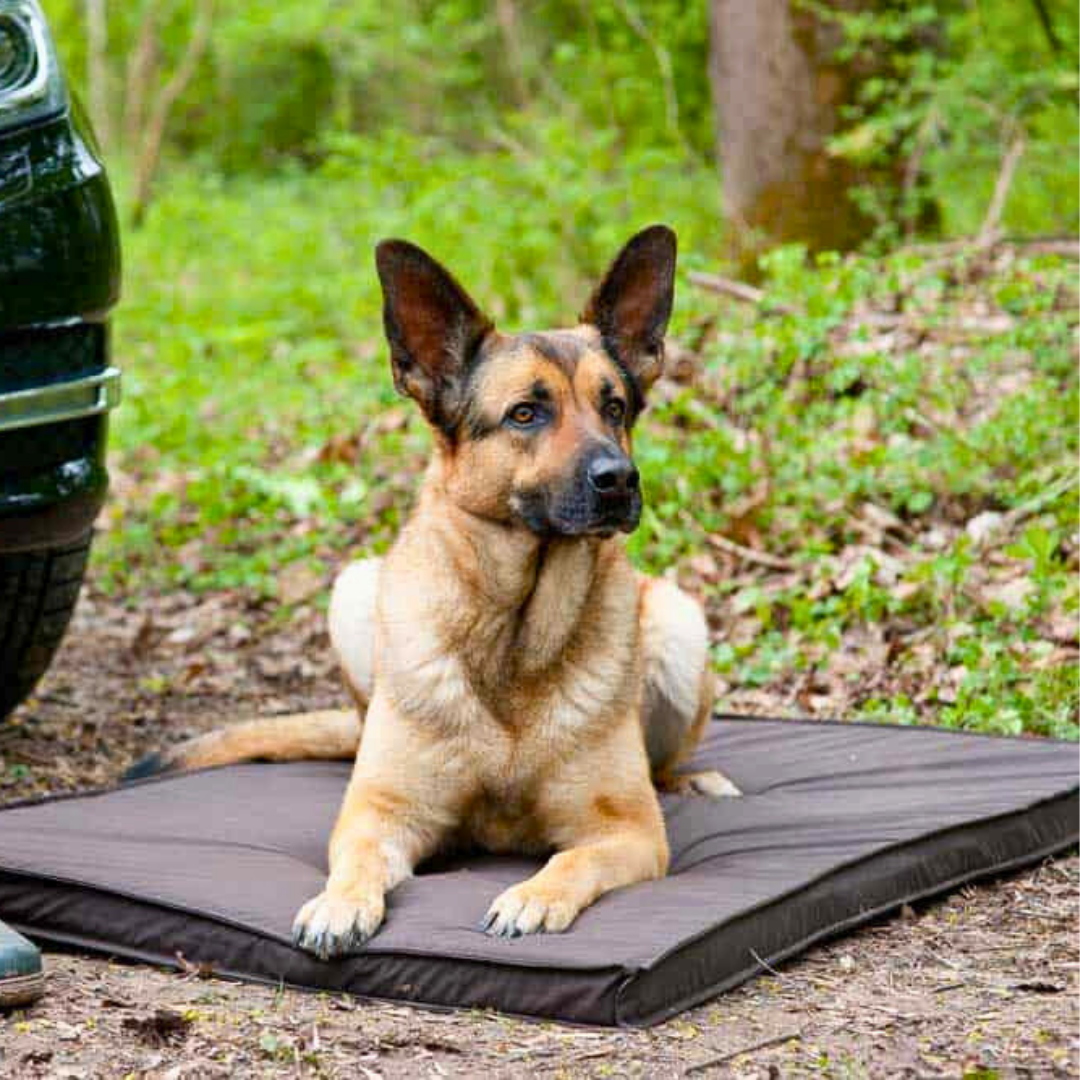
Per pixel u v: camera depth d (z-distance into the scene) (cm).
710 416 930
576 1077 362
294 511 1005
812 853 493
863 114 1148
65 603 620
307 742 624
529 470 483
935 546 818
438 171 1376
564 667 498
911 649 745
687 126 1527
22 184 520
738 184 1187
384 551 921
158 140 2108
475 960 404
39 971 401
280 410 1227
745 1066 368
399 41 1967
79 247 533
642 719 591
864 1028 394
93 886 454
